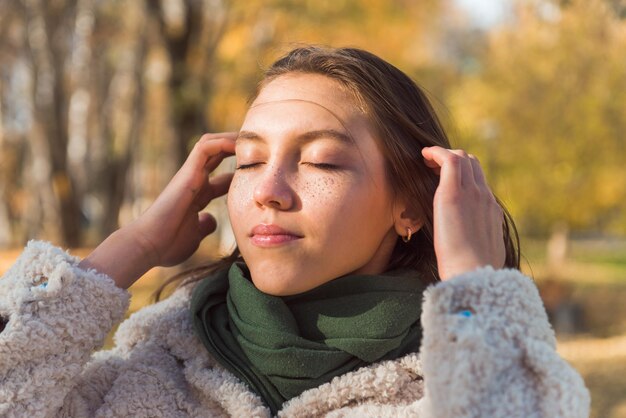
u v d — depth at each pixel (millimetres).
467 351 1151
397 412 1312
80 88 19594
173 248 1647
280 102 1403
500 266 1363
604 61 13148
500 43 14617
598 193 14617
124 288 1521
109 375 1539
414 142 1482
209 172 1691
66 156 17844
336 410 1334
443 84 15469
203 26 12398
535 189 14617
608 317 12055
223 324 1453
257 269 1355
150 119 18781
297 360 1330
